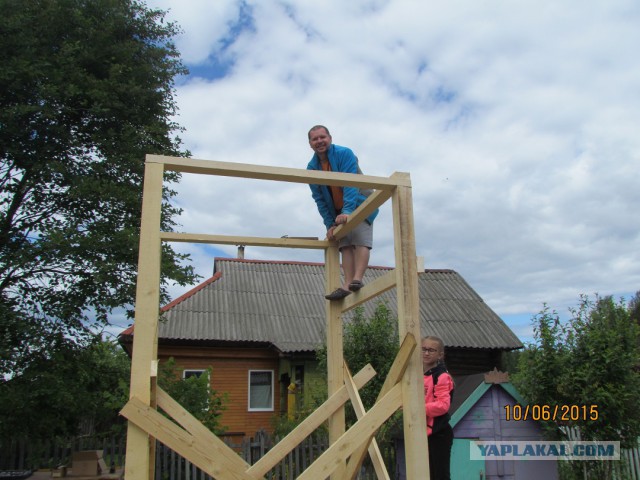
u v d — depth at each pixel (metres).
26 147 9.16
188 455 2.06
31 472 7.52
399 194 2.56
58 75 8.82
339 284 3.50
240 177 2.44
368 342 8.38
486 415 6.08
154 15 10.88
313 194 3.73
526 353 7.33
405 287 2.46
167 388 7.93
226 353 13.12
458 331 14.32
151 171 2.26
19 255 8.56
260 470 2.94
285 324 13.81
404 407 2.37
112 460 7.55
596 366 6.81
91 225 9.41
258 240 3.37
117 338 10.68
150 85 10.45
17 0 9.16
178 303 13.91
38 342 8.84
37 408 8.92
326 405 3.20
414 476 2.29
